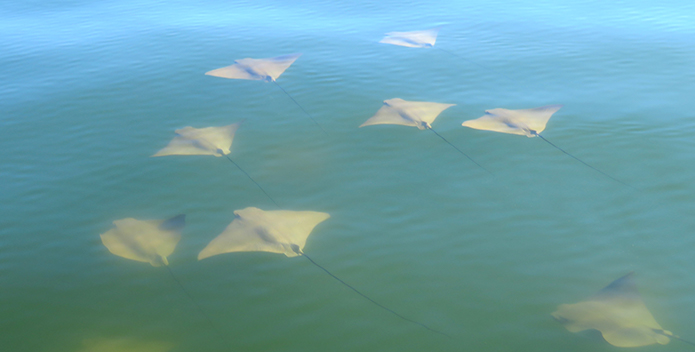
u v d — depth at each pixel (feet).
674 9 44.09
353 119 28.43
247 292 16.61
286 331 15.11
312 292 16.56
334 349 14.43
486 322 15.06
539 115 26.40
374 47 39.42
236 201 21.61
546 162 22.98
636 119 26.00
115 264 17.92
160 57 38.42
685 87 29.35
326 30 43.88
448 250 18.20
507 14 45.62
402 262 17.75
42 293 16.67
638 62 33.40
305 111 29.68
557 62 34.45
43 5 53.83
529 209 20.02
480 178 22.18
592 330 14.20
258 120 28.78
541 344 14.14
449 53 37.32
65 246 18.84
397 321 15.30
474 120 26.66
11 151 25.62
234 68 35.47
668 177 21.29
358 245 18.65
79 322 15.52
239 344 14.65
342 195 21.68
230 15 49.06
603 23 41.63
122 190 22.49
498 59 35.70
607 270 16.75
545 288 16.20
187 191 22.36
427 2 51.26
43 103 30.96
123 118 29.19
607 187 20.95
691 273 16.26
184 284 16.98
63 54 39.22
